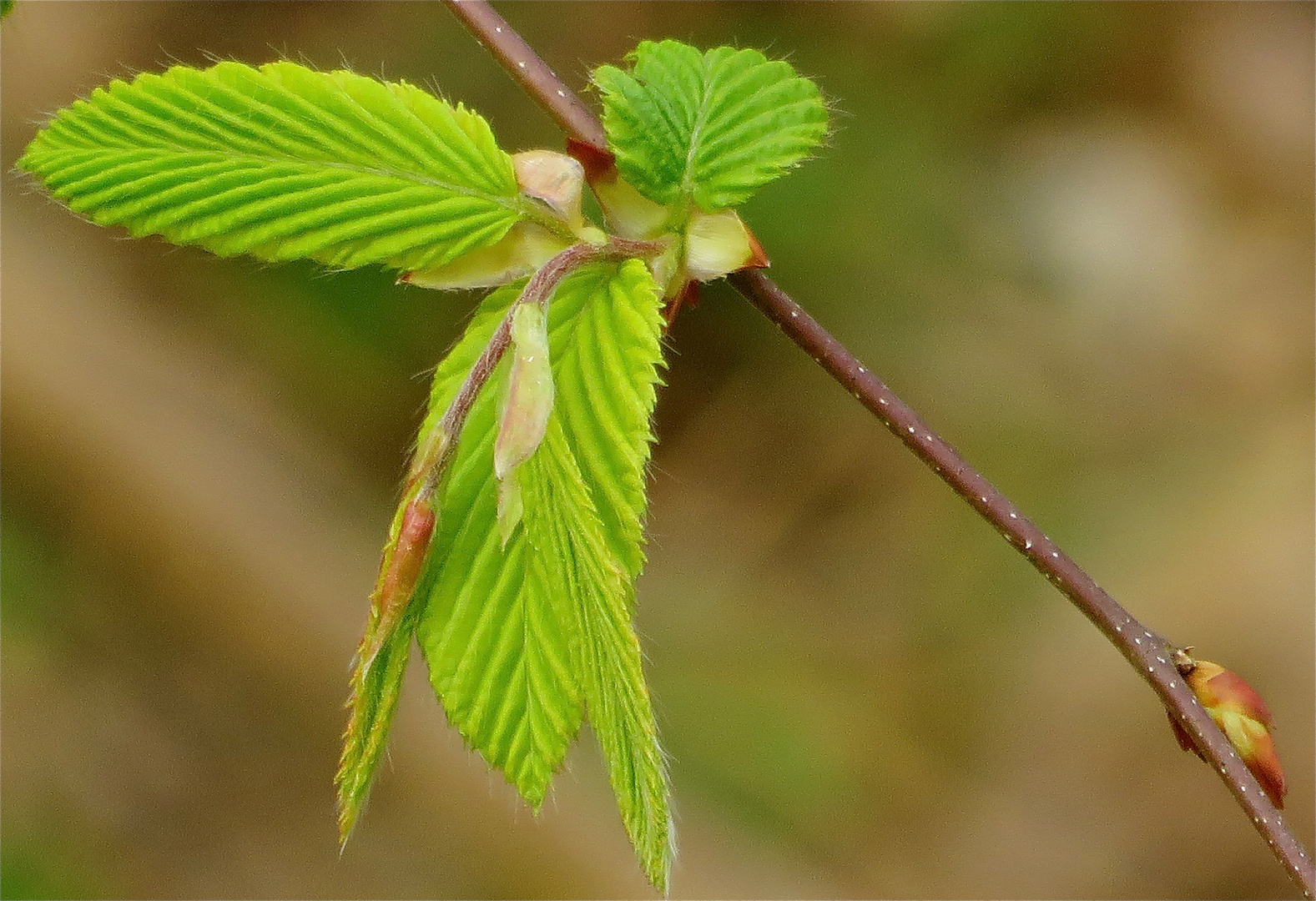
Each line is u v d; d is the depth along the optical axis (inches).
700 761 30.4
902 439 18.7
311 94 18.0
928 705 32.9
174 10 33.7
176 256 31.8
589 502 17.7
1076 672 32.8
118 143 18.1
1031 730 32.5
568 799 28.1
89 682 29.4
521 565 18.1
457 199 18.1
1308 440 33.5
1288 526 32.0
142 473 28.7
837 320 34.4
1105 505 33.9
